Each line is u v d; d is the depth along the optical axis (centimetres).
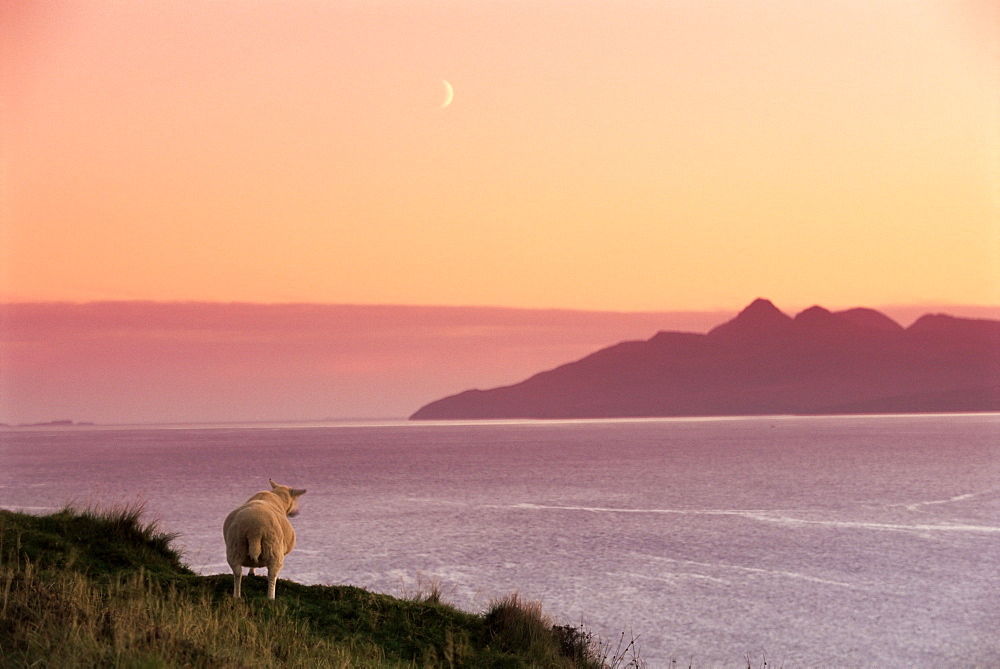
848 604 4009
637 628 3425
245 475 13438
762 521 7531
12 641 870
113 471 14700
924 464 15425
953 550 5850
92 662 834
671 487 11181
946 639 3316
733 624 3544
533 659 1425
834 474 13300
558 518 7706
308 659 1115
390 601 1520
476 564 5022
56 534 1523
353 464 16950
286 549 1412
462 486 11462
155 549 1617
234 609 1272
